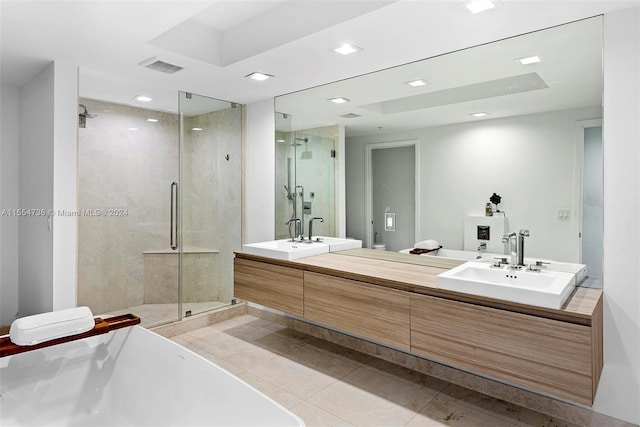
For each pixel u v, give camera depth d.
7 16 2.32
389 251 3.35
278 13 2.73
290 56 2.92
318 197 3.81
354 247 3.58
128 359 2.52
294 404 2.57
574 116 2.38
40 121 3.29
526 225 2.63
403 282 2.56
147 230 3.70
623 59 2.19
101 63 3.10
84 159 3.26
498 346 2.14
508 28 2.44
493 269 2.62
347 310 2.87
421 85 3.05
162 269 3.81
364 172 3.47
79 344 2.53
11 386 2.23
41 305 3.27
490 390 2.67
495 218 2.78
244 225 4.46
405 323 2.54
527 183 2.61
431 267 3.06
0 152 3.65
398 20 2.32
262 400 1.78
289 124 4.00
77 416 2.43
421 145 3.12
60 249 3.10
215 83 3.62
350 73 3.34
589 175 2.35
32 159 3.46
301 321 3.89
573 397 1.92
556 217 2.49
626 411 2.21
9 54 2.92
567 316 1.95
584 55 2.33
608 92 2.23
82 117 3.24
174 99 3.87
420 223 3.17
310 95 3.78
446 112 2.96
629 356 2.20
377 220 3.42
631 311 2.19
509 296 2.11
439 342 2.37
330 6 2.41
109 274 3.44
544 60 2.48
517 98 2.61
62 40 2.67
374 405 2.56
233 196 4.38
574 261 2.42
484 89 2.75
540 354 2.01
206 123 4.12
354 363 3.19
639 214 2.16
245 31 2.97
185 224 3.97
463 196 2.93
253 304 4.38
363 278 2.78
